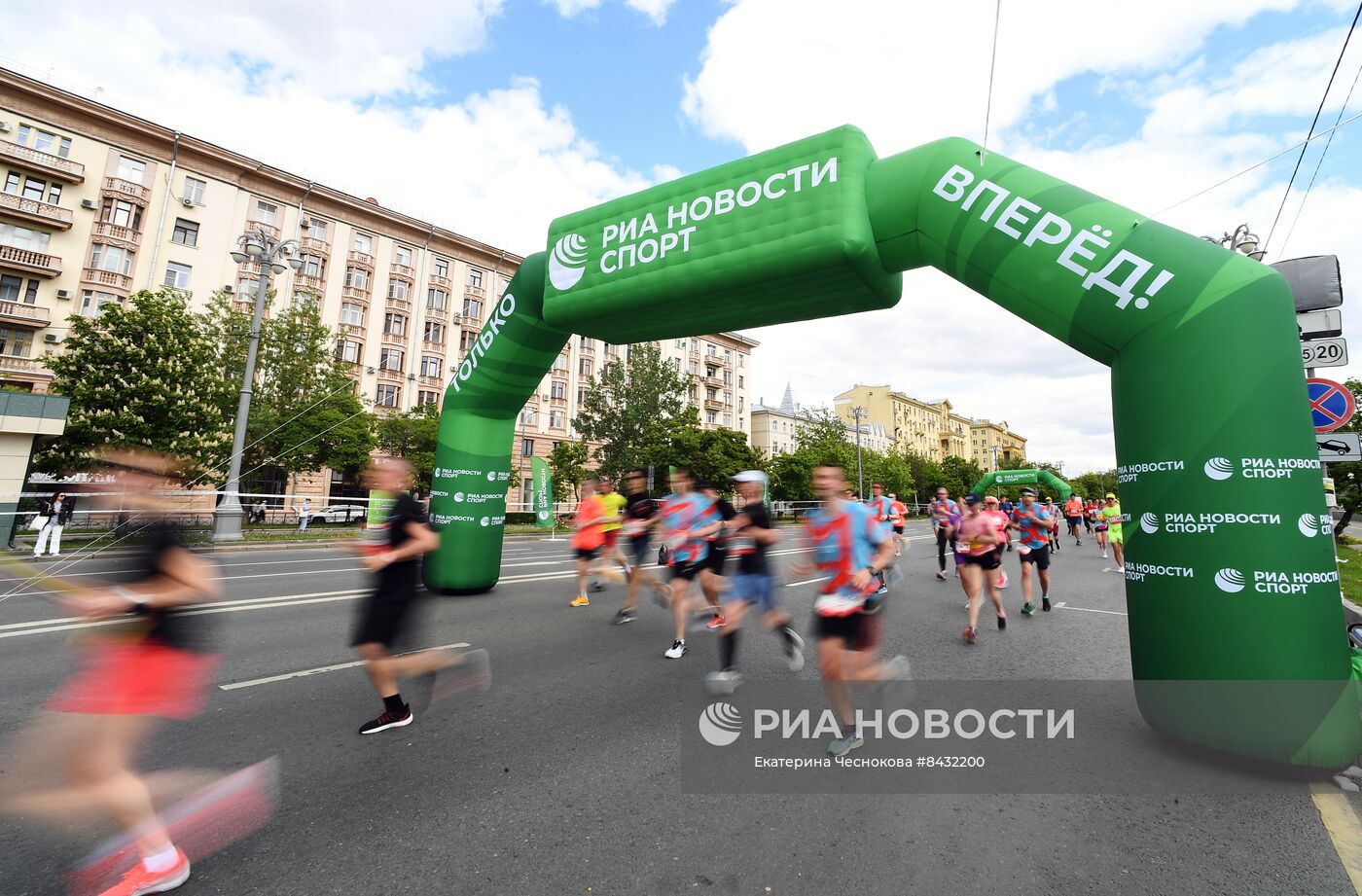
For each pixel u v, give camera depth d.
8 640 5.55
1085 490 87.62
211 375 19.94
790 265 5.86
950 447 99.19
